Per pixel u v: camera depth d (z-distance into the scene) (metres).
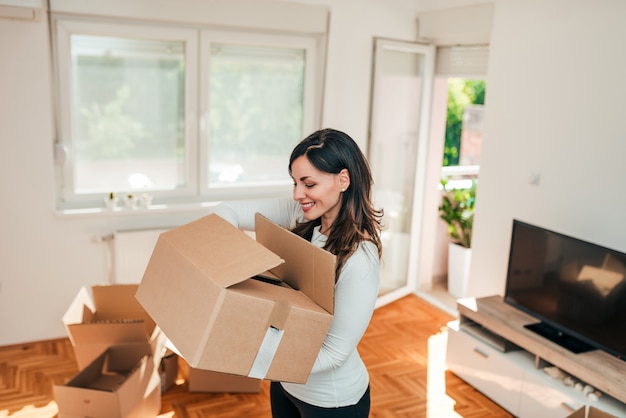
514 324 3.24
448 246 5.15
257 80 4.21
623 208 3.08
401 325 4.28
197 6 3.78
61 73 3.62
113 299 3.08
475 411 3.19
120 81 3.82
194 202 4.13
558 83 3.38
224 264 1.26
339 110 4.35
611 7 3.06
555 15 3.37
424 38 4.47
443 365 3.69
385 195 4.58
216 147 4.20
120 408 2.49
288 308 1.27
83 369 2.69
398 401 3.26
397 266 4.82
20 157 3.51
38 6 3.31
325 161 1.37
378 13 4.30
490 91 3.85
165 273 1.35
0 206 3.53
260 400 3.19
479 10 3.88
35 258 3.68
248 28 4.05
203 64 3.97
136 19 3.72
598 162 3.19
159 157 4.04
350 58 4.29
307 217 1.45
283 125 4.38
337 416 1.54
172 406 3.09
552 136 3.44
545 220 3.53
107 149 3.89
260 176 4.40
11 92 3.41
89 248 3.79
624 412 2.67
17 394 3.19
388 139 4.50
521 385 3.08
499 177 3.83
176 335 1.25
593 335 2.94
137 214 3.87
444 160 9.67
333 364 1.40
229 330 1.21
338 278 1.39
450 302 4.75
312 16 4.10
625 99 3.02
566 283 3.06
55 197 3.69
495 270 3.90
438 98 4.65
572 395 2.82
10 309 3.69
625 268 2.75
